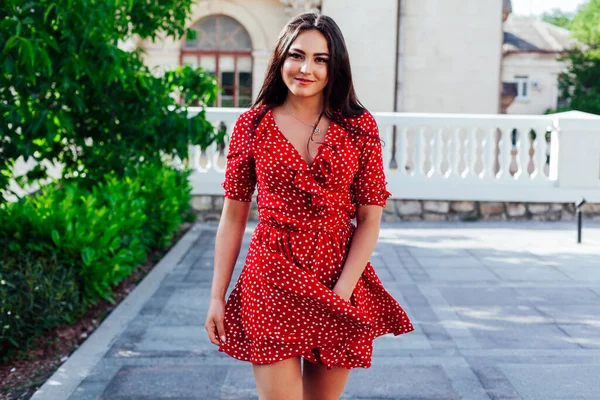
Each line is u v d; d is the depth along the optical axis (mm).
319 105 2355
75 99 5020
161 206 7633
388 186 9961
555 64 28688
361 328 2301
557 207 9930
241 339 2404
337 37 2299
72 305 4922
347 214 2367
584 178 9867
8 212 5336
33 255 5078
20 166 8297
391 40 14828
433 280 6480
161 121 5898
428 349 4566
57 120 5191
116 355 4438
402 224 9719
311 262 2287
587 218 9953
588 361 4336
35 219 5105
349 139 2291
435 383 3977
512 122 9844
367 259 2326
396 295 5949
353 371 4164
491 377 4066
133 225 6367
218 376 4078
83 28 4574
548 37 30594
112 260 5375
